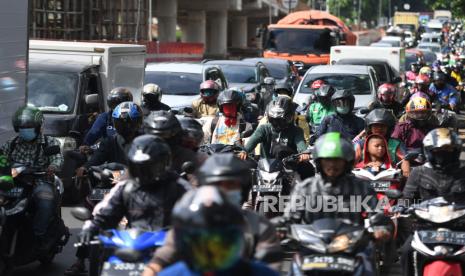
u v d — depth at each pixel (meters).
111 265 16.22
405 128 29.08
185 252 10.32
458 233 18.53
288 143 27.27
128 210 16.94
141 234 16.42
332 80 53.62
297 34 92.81
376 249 19.00
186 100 48.25
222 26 174.25
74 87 36.75
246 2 177.75
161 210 16.77
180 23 188.88
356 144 24.70
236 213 10.38
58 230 23.34
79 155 22.98
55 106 36.19
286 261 24.77
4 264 22.11
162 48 96.00
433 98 48.81
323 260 15.98
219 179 14.16
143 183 16.73
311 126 38.78
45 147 23.23
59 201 23.33
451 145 18.97
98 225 16.84
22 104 29.52
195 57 111.12
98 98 36.31
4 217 20.78
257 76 61.25
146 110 33.25
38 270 24.34
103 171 21.78
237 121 30.25
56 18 84.25
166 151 16.61
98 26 93.06
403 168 24.16
